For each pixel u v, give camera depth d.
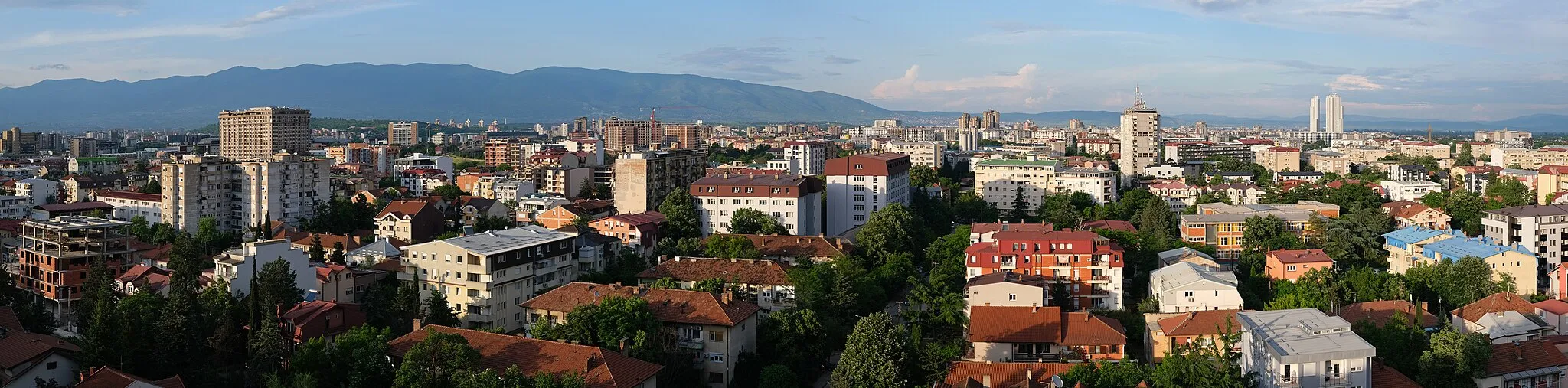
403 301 190.50
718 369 169.00
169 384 144.88
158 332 164.88
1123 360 155.50
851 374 151.75
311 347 153.38
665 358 159.88
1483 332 176.12
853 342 156.62
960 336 192.00
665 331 168.62
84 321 198.62
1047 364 152.00
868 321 156.88
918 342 160.75
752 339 179.88
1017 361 167.88
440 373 141.50
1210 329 172.12
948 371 152.38
